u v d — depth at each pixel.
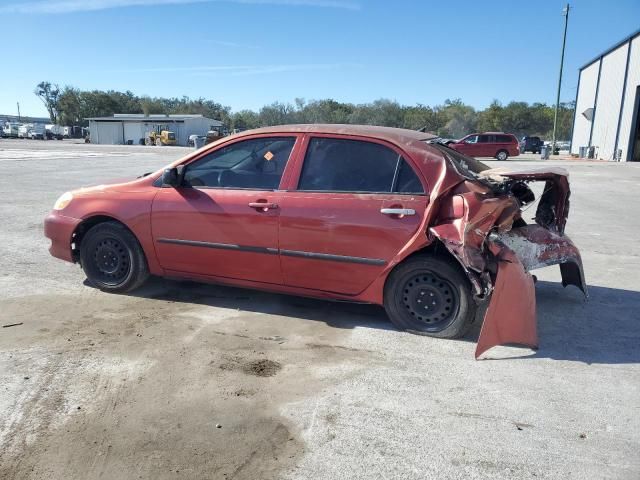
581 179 20.58
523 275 4.23
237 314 4.86
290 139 4.72
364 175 4.46
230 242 4.75
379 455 2.89
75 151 35.53
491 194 4.36
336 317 4.84
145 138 63.38
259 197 4.64
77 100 96.06
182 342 4.23
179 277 5.14
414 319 4.47
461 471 2.77
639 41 32.00
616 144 35.19
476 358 4.04
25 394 3.39
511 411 3.35
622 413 3.35
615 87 35.69
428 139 4.77
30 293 5.29
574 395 3.56
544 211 5.47
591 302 5.49
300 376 3.74
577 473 2.78
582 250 7.98
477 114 72.81
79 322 4.59
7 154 28.55
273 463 2.81
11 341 4.17
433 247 4.41
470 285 4.27
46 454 2.83
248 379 3.68
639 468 2.82
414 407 3.37
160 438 2.99
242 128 71.88
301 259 4.56
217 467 2.77
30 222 8.95
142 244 5.10
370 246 4.35
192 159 4.97
